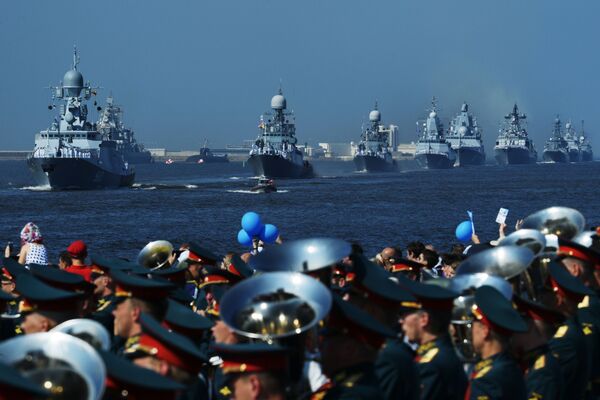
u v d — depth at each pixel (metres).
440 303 21.03
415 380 20.06
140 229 183.38
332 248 20.22
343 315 18.00
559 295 24.34
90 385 12.78
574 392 24.28
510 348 22.50
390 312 20.36
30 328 20.92
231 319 16.67
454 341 22.03
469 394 20.77
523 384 20.88
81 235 171.25
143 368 14.85
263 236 49.62
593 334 26.39
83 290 25.88
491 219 197.00
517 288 23.56
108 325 26.98
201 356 17.12
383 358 19.86
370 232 172.00
